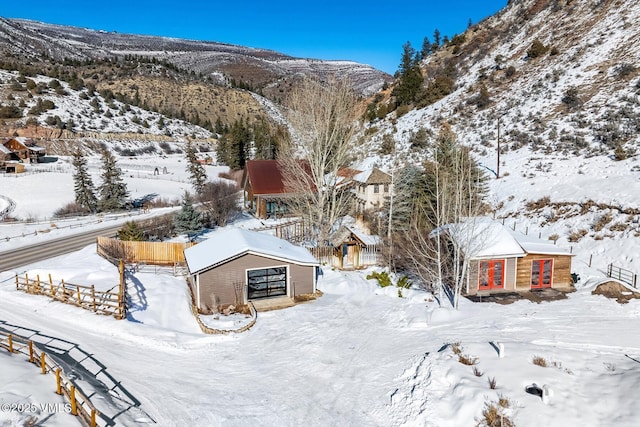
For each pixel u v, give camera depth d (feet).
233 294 75.36
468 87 229.25
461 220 73.77
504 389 43.62
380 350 57.72
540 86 189.88
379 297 78.43
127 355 55.62
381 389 48.42
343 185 134.62
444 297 76.18
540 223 110.42
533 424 38.63
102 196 174.40
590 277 83.87
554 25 235.61
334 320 68.28
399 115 243.40
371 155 192.75
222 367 54.13
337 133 105.91
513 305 72.23
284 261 77.97
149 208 172.14
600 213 102.37
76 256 100.94
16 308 69.56
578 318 65.98
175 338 60.95
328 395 47.78
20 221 150.61
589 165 126.31
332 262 97.71
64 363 50.85
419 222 97.40
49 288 76.23
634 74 162.30
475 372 47.11
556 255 79.61
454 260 71.20
